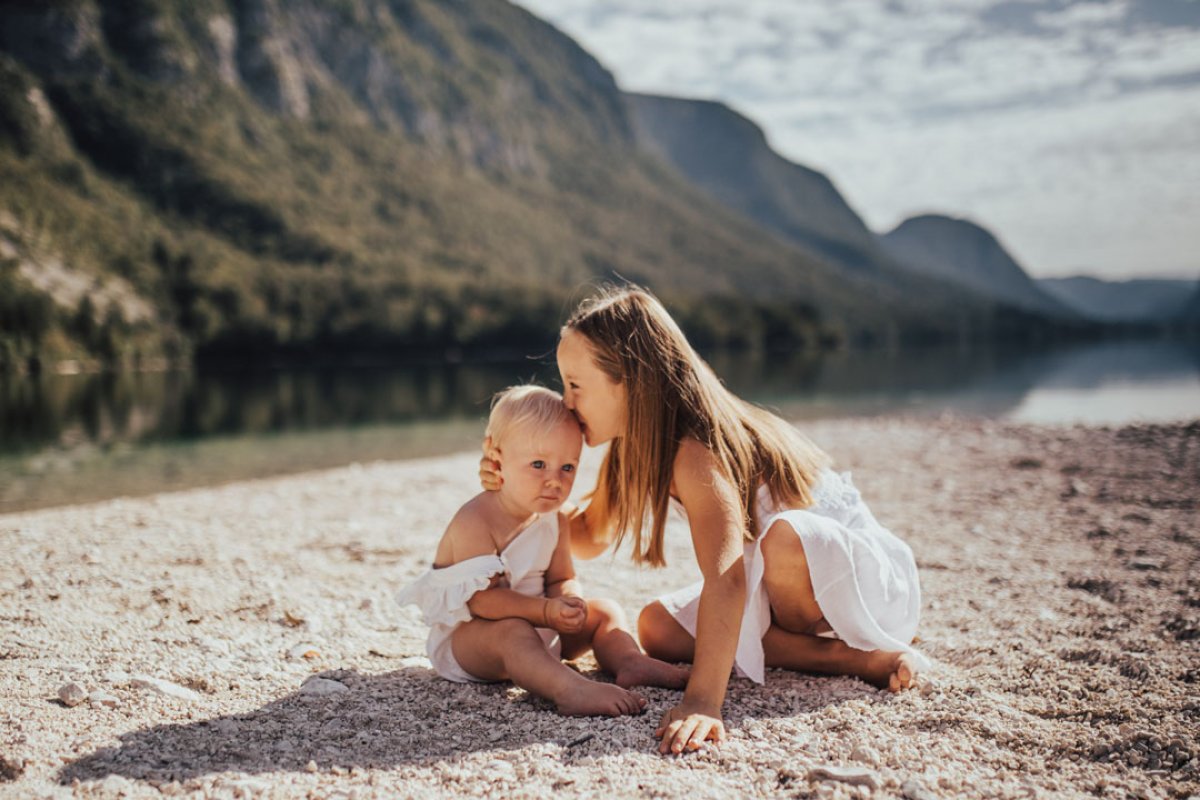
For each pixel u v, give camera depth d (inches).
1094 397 982.4
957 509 252.1
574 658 119.0
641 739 88.7
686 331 3543.3
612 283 114.8
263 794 76.3
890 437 486.6
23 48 4436.5
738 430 104.3
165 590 152.9
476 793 77.2
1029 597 154.6
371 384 1601.9
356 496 306.5
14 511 324.8
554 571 113.0
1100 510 243.8
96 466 474.6
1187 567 173.3
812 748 86.4
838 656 107.4
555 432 102.3
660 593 164.7
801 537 98.7
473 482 346.0
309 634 134.0
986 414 766.5
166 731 91.5
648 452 102.3
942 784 78.5
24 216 2913.4
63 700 98.7
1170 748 85.7
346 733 92.5
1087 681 107.0
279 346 2802.7
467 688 107.5
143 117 4458.7
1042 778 80.5
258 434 674.2
